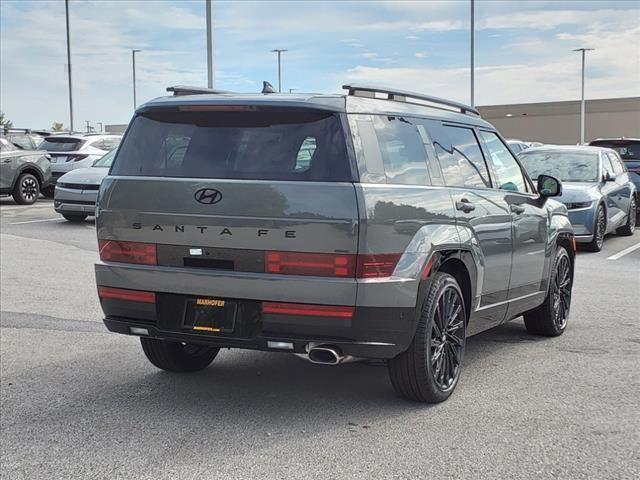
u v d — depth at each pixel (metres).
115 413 4.83
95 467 4.00
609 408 4.90
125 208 4.75
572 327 7.33
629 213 15.44
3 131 22.19
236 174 4.53
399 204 4.52
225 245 4.49
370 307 4.32
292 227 4.34
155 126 4.88
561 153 14.14
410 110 5.12
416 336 4.70
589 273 10.62
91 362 6.02
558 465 3.99
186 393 5.23
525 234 6.12
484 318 5.63
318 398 5.11
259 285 4.41
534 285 6.42
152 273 4.68
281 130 4.56
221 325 4.56
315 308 4.34
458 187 5.26
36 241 13.11
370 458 4.08
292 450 4.20
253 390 5.30
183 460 4.07
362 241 4.29
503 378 5.57
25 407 4.95
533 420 4.67
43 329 7.11
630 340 6.79
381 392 5.24
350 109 4.55
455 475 3.86
